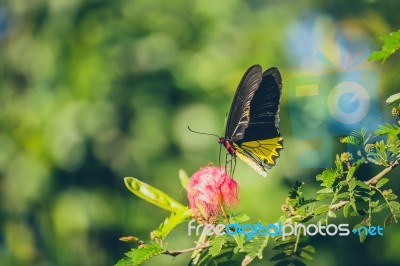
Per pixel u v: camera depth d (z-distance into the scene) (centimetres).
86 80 407
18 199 422
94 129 404
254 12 416
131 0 417
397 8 374
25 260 432
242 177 361
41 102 419
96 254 410
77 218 406
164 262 374
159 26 412
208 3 416
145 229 405
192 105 397
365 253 354
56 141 408
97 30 412
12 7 433
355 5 373
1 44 437
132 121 403
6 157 423
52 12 418
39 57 421
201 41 409
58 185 411
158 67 406
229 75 399
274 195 356
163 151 396
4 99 431
